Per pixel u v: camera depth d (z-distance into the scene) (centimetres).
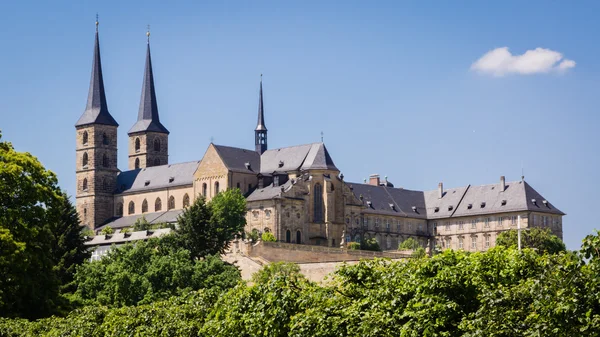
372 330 6134
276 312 7000
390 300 6353
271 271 16475
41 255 12975
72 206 18538
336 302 6725
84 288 15750
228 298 7875
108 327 9381
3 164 12800
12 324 10700
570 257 5534
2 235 12225
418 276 6316
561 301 5306
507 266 6100
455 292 6125
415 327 5975
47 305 12838
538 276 5612
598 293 5259
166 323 8638
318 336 6506
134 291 15100
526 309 5603
